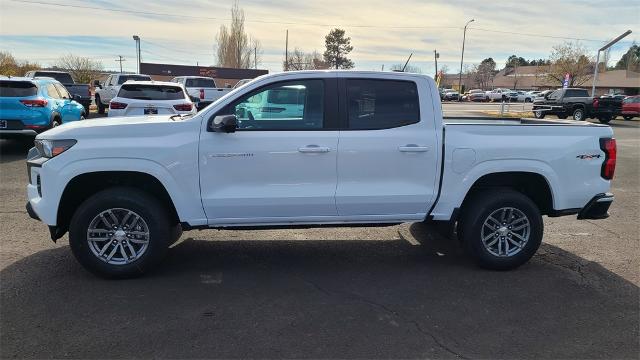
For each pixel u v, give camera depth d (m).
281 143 4.72
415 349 3.56
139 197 4.64
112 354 3.43
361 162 4.82
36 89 11.36
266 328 3.83
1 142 13.66
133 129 4.64
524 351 3.56
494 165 5.00
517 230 5.14
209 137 4.66
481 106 48.03
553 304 4.34
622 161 13.05
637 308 4.28
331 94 4.84
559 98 28.70
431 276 4.97
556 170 5.08
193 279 4.81
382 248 5.84
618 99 26.89
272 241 6.07
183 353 3.46
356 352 3.50
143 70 55.22
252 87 4.77
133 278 4.78
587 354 3.53
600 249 5.91
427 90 4.97
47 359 3.35
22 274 4.82
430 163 4.92
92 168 4.53
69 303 4.21
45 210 4.58
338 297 4.44
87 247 4.62
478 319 4.04
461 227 5.17
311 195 4.80
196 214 4.75
